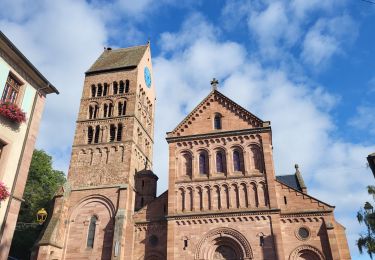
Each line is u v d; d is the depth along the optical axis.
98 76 65.94
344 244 41.94
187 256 43.72
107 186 53.00
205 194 47.47
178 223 45.75
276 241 42.12
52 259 46.84
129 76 64.56
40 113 31.80
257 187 46.22
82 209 52.25
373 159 34.69
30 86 31.14
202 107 53.94
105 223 50.31
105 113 61.72
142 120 64.62
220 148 50.41
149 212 49.12
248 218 44.31
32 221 66.50
